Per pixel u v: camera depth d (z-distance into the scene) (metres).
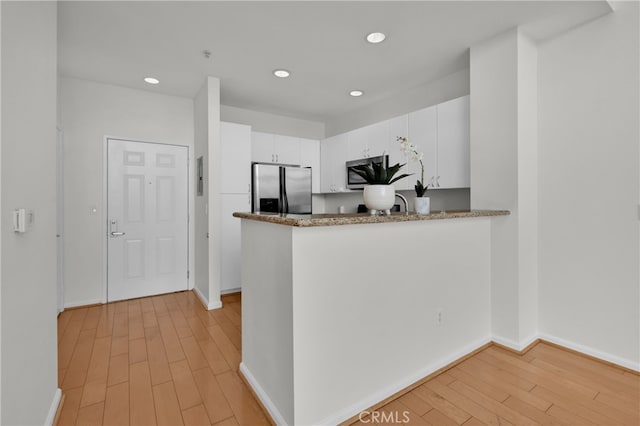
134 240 3.69
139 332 2.73
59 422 1.62
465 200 3.25
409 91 3.72
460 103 2.85
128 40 2.53
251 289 1.95
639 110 2.03
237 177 3.90
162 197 3.84
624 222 2.11
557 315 2.44
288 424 1.52
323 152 4.78
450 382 1.96
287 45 2.62
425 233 2.02
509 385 1.93
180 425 1.61
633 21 2.04
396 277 1.87
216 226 3.41
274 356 1.65
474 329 2.37
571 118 2.32
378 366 1.79
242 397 1.84
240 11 2.14
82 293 3.41
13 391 1.16
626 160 2.09
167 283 3.89
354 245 1.67
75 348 2.43
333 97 3.95
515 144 2.33
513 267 2.37
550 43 2.43
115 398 1.82
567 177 2.35
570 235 2.35
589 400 1.78
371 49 2.69
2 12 1.08
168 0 2.02
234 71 3.16
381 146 3.72
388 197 1.89
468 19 2.23
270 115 4.71
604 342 2.21
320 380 1.56
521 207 2.35
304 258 1.50
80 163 3.38
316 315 1.54
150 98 3.74
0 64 1.07
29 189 1.33
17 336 1.20
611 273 2.17
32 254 1.37
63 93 3.27
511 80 2.35
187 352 2.38
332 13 2.17
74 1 2.02
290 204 4.29
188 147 3.98
